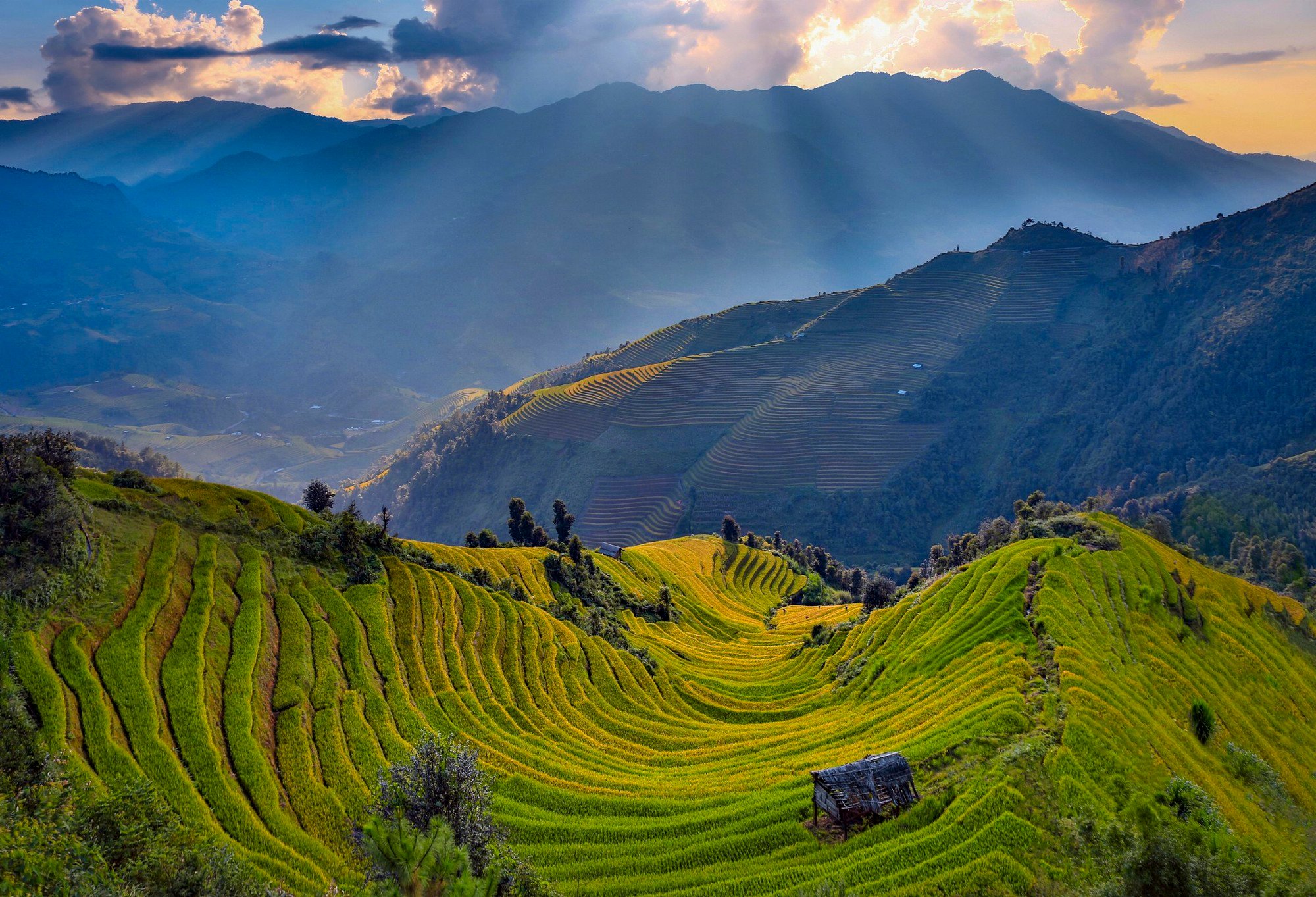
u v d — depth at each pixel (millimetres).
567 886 57781
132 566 77000
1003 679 73500
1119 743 62719
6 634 62188
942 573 139875
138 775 57156
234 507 95312
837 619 165500
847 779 61125
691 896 54938
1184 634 89438
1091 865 49656
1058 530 112938
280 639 80250
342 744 69625
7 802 39875
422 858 32031
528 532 188125
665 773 79125
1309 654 100500
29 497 70938
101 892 33688
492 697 87188
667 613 159375
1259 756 73500
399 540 119188
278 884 50656
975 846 52625
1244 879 43094
